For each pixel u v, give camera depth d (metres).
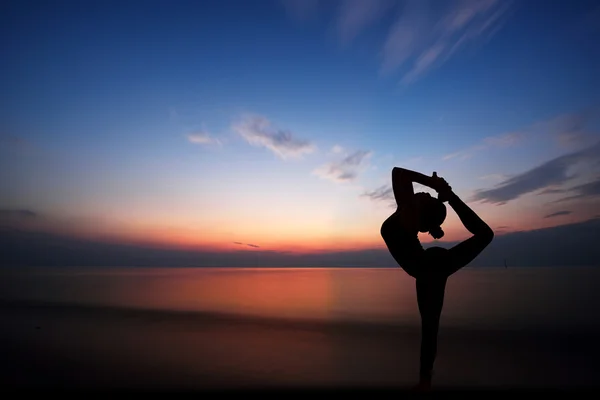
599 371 4.88
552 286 17.55
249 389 4.34
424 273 1.49
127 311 10.36
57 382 4.51
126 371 4.97
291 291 16.67
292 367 5.14
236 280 25.91
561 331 7.40
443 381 4.57
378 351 6.11
